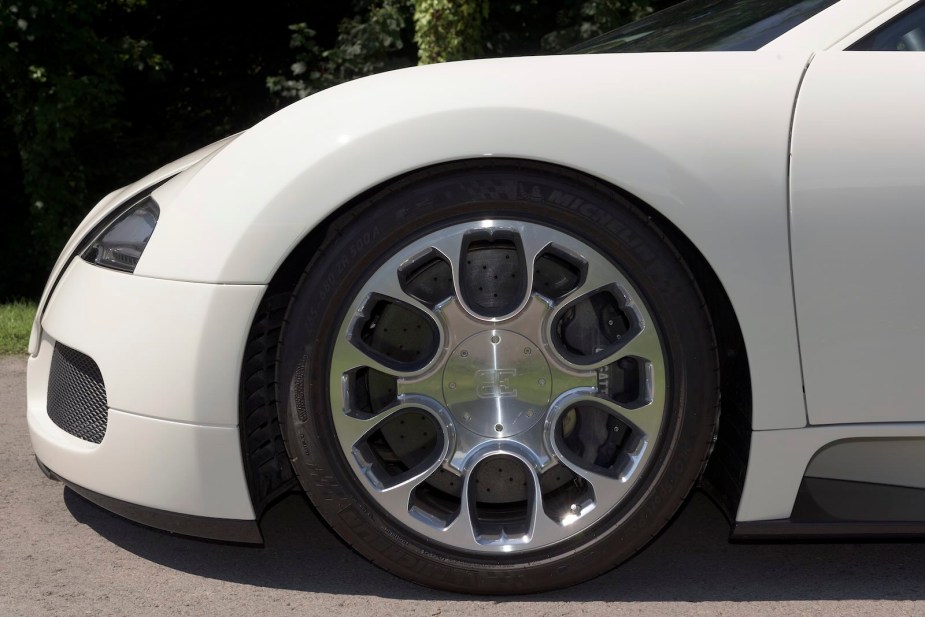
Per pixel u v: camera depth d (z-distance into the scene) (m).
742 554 2.19
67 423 2.14
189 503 1.92
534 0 8.20
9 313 5.00
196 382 1.88
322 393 1.88
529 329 1.87
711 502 2.51
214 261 1.87
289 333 1.88
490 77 1.90
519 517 1.95
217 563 2.12
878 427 1.86
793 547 2.23
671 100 1.86
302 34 8.17
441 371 1.89
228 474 1.90
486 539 1.91
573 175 1.86
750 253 1.82
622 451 1.91
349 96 1.92
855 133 1.84
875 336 1.84
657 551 2.21
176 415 1.89
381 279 1.87
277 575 2.06
